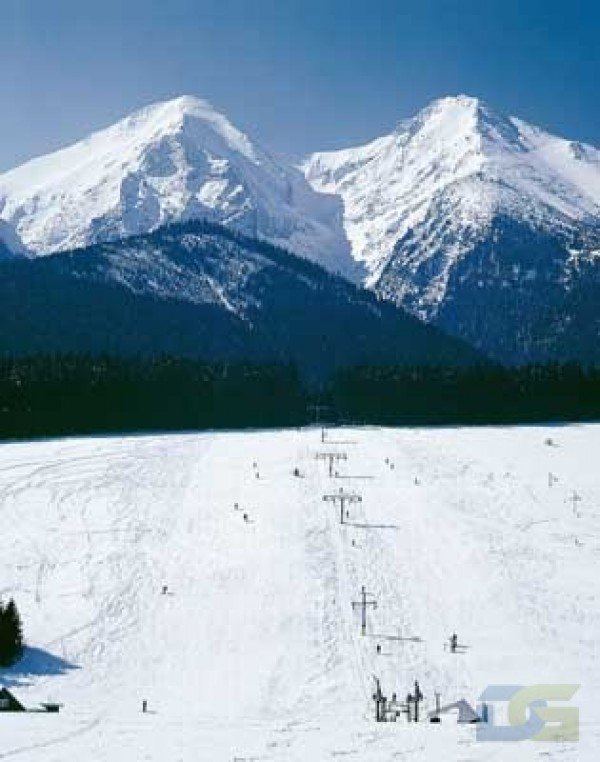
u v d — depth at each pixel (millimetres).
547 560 95812
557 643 72250
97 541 98188
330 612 78812
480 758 35594
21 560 90688
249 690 62375
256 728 41875
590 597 84000
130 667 66750
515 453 161125
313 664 67625
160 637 72750
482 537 104000
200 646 71062
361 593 83750
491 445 170000
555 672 65688
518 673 65625
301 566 90812
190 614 77750
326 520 109250
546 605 81562
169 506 115000
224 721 44875
